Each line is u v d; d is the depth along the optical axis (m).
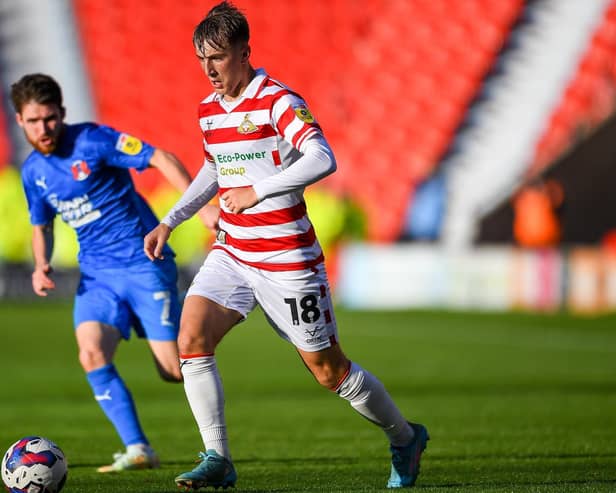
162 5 107.94
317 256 14.53
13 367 45.94
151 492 15.23
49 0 105.69
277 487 15.93
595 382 40.00
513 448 21.86
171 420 28.92
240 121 13.92
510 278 75.25
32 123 18.25
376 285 78.31
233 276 14.56
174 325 19.48
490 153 99.31
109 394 19.00
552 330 62.94
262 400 35.03
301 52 106.75
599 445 22.09
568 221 88.88
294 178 13.09
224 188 14.59
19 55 105.00
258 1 108.12
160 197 86.06
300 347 14.63
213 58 13.44
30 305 80.00
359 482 16.59
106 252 19.25
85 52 106.19
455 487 14.80
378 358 49.50
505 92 101.50
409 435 15.44
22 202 83.56
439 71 103.38
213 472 14.05
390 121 102.06
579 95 100.06
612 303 73.38
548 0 102.56
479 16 103.88
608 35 101.25
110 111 104.81
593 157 93.44
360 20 107.12
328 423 28.22
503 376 42.31
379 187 98.62
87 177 18.81
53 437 24.75
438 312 74.06
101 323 19.20
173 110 104.94
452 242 91.44
